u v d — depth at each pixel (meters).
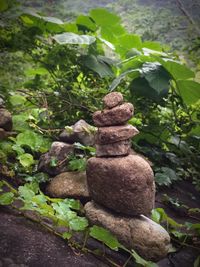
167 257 0.76
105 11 1.36
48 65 1.27
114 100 0.75
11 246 0.59
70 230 0.69
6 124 0.99
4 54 1.31
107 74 1.23
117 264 0.65
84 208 0.75
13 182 0.85
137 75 1.23
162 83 1.16
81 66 1.25
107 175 0.70
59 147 0.90
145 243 0.66
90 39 1.20
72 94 1.21
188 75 1.17
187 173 1.27
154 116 1.27
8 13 1.25
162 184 1.07
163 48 1.46
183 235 0.81
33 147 0.96
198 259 0.73
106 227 0.69
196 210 0.95
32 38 1.27
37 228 0.67
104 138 0.72
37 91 1.27
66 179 0.84
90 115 1.19
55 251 0.61
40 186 0.86
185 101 1.27
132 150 1.14
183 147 1.28
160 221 0.81
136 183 0.68
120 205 0.69
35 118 1.15
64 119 1.18
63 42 1.15
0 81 1.39
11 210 0.70
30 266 0.56
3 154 0.89
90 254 0.65
